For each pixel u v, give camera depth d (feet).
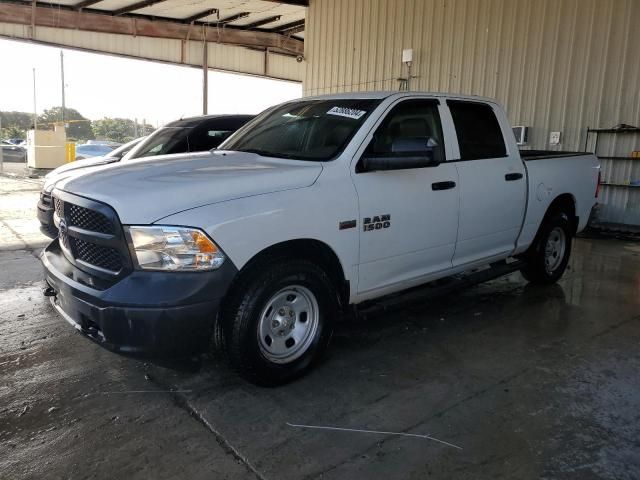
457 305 16.90
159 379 11.66
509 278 20.18
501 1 35.37
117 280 9.85
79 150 86.28
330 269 12.05
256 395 10.96
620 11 29.71
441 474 8.51
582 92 31.78
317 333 11.72
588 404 10.69
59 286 10.84
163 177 10.80
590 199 19.72
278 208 10.59
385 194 12.46
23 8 48.34
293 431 9.68
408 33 41.86
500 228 15.92
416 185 13.16
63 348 13.24
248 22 59.26
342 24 47.70
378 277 12.72
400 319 15.57
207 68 62.34
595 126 31.40
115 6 50.21
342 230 11.63
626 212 30.86
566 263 19.49
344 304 12.45
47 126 119.14
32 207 36.78
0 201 39.52
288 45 64.85
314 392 11.12
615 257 23.99
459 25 38.06
